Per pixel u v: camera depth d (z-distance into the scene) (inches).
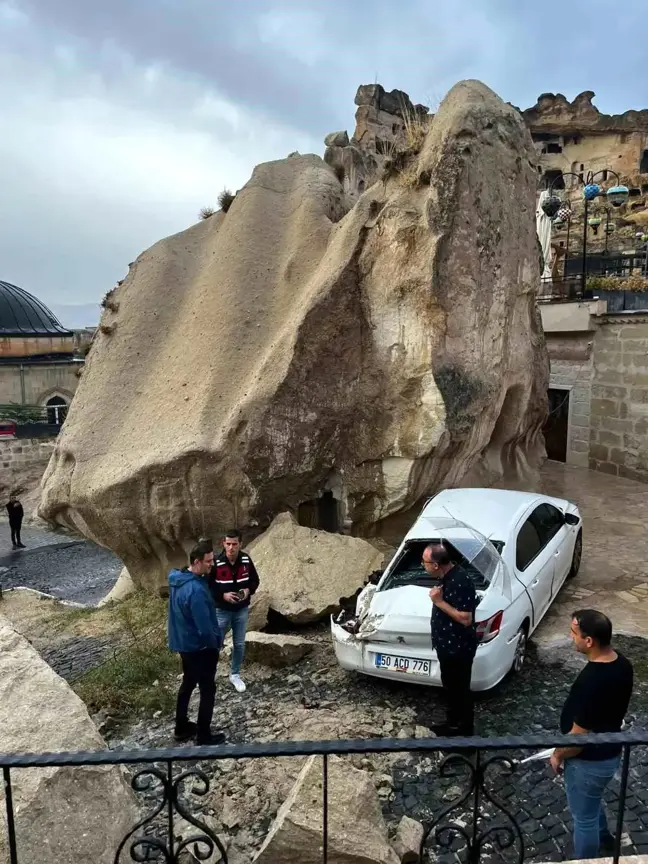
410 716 198.7
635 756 170.2
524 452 441.1
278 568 283.4
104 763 89.8
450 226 310.3
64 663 271.4
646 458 494.3
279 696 217.2
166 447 319.3
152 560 354.9
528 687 211.3
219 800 165.0
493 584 207.6
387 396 325.7
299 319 322.0
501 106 354.9
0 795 123.6
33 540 808.3
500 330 345.4
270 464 315.3
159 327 392.2
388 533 345.1
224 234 406.0
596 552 339.9
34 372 1143.0
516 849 142.1
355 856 129.2
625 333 505.7
